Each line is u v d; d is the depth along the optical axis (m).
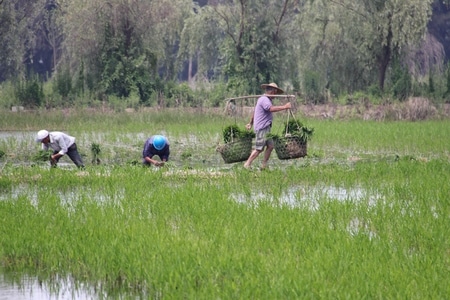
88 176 47.62
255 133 51.59
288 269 25.42
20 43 171.88
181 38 151.75
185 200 37.81
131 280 26.34
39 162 55.38
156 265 26.19
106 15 142.88
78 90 129.62
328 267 25.64
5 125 97.44
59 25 176.75
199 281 25.12
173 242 29.00
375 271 25.23
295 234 30.36
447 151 69.50
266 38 142.75
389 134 80.88
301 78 146.00
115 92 141.75
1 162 61.38
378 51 139.12
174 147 72.50
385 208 36.03
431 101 120.00
